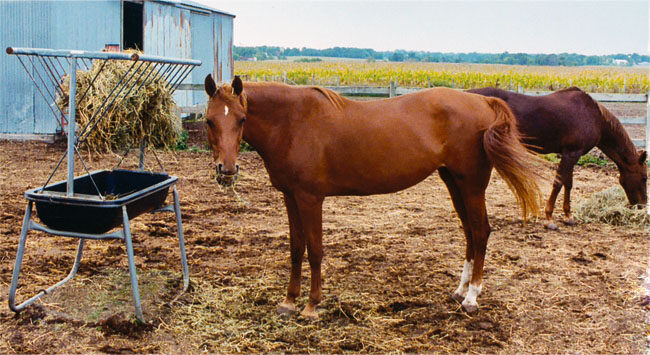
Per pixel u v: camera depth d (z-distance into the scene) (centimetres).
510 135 388
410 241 570
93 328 354
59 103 439
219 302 405
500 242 573
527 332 371
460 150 390
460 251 539
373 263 500
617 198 691
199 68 1575
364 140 371
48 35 1112
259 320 381
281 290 433
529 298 426
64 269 455
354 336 361
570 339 362
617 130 637
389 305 409
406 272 479
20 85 1134
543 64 9600
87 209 338
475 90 638
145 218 629
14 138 1145
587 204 692
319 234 377
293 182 369
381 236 585
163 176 420
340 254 521
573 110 615
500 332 371
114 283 427
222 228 600
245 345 345
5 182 772
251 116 354
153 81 433
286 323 378
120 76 434
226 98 333
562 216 685
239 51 9412
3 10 1109
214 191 776
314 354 337
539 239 588
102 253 501
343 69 4216
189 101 1504
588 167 1054
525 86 3469
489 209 715
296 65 5431
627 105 2453
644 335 366
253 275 462
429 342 356
